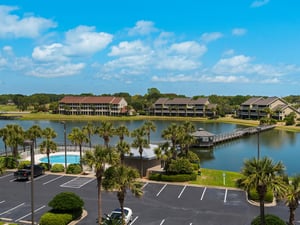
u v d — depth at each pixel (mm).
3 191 44250
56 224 31000
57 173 54500
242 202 38969
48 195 42469
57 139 111875
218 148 97188
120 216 31281
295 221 33000
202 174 53594
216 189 44531
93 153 30250
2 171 40719
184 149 61156
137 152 55656
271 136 123125
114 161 29672
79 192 43719
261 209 25406
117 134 62906
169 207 37406
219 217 34188
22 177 49344
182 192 43219
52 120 193500
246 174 25406
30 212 36281
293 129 141000
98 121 185500
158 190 44250
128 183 27750
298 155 84000
